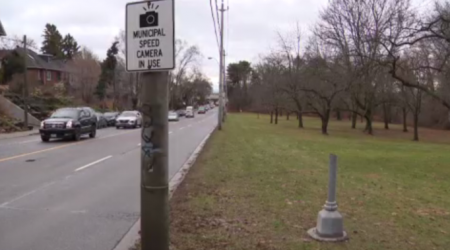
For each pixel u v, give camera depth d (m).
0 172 11.18
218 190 8.55
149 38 3.86
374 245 5.12
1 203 7.59
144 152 3.88
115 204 7.62
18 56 51.78
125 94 80.12
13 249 5.15
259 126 46.47
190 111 75.44
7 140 22.31
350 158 15.64
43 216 6.74
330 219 5.32
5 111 33.12
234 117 80.62
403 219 6.45
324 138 30.75
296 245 5.05
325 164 13.27
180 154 16.22
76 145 19.45
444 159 16.16
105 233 5.84
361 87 30.97
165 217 3.94
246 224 5.96
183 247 4.98
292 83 44.38
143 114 3.88
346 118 82.25
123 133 29.58
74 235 5.74
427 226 6.09
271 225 5.90
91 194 8.49
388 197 8.16
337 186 9.23
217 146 19.09
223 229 5.72
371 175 11.36
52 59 74.62
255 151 17.05
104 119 40.19
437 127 59.25
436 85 29.80
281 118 82.25
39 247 5.23
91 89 65.56
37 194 8.41
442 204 7.68
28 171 11.41
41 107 39.75
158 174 3.88
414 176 11.57
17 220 6.48
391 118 73.44
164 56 3.82
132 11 3.91
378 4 40.91
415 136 39.53
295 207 7.00
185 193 8.27
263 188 8.77
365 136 39.53
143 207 3.92
